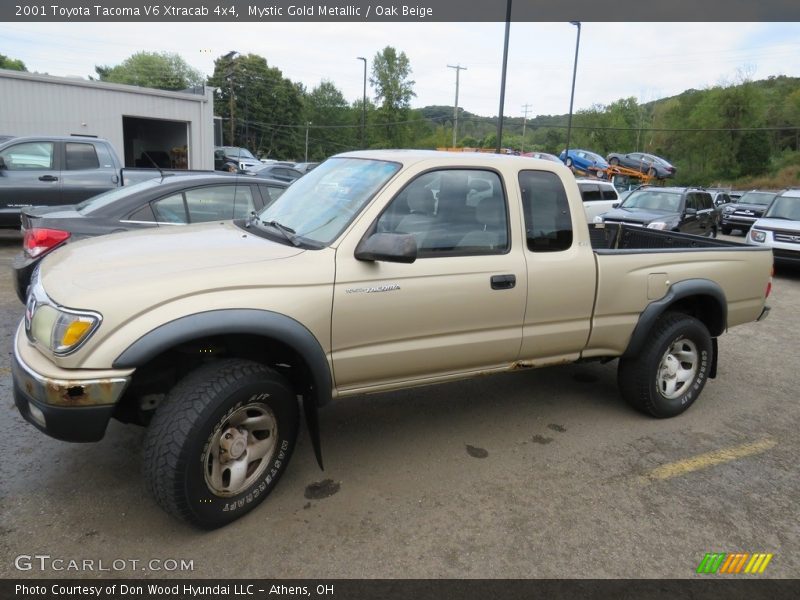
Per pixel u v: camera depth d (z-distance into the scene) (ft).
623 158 128.06
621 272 12.91
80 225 16.78
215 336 9.16
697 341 14.38
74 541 8.87
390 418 13.83
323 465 11.41
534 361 12.46
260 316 8.87
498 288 11.27
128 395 9.73
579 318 12.57
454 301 10.81
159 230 11.76
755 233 41.01
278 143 278.67
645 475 11.71
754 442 13.48
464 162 11.28
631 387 14.05
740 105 215.51
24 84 61.41
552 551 9.21
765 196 69.97
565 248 12.34
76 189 32.04
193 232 11.35
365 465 11.55
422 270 10.49
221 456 9.09
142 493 10.14
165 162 84.48
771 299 32.35
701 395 16.42
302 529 9.44
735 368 19.24
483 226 11.37
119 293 8.27
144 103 71.10
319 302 9.46
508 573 8.68
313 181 12.30
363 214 10.14
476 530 9.64
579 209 12.57
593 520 10.09
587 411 14.75
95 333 8.04
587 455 12.42
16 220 31.14
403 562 8.80
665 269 13.62
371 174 11.06
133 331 8.14
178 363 9.64
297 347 9.26
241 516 9.59
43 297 8.82
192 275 8.77
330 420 13.60
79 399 8.02
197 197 18.74
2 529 9.04
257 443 9.64
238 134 266.36
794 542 9.80
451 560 8.89
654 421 14.37
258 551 8.87
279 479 10.18
